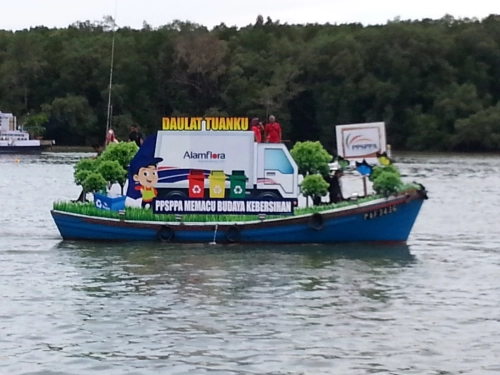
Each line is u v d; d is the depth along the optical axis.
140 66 116.06
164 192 31.70
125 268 26.81
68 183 63.91
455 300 22.88
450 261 28.84
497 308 22.00
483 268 27.59
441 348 18.53
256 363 17.44
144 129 115.25
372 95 116.06
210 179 31.48
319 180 31.45
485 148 116.62
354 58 115.44
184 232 31.33
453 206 48.66
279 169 31.50
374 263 28.12
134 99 116.25
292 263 27.83
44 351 18.12
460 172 80.50
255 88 113.38
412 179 70.56
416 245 32.44
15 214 42.53
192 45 114.62
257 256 28.98
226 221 31.34
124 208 31.86
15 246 31.12
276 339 19.05
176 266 27.12
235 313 21.20
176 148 31.59
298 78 115.19
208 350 18.23
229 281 24.92
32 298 22.69
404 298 23.06
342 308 21.84
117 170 32.59
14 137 110.62
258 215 31.34
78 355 17.88
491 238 35.03
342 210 31.03
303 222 31.05
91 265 27.31
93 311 21.31
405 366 17.38
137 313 21.14
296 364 17.41
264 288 24.03
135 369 17.06
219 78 115.19
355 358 17.81
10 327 19.83
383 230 31.45
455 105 116.25
